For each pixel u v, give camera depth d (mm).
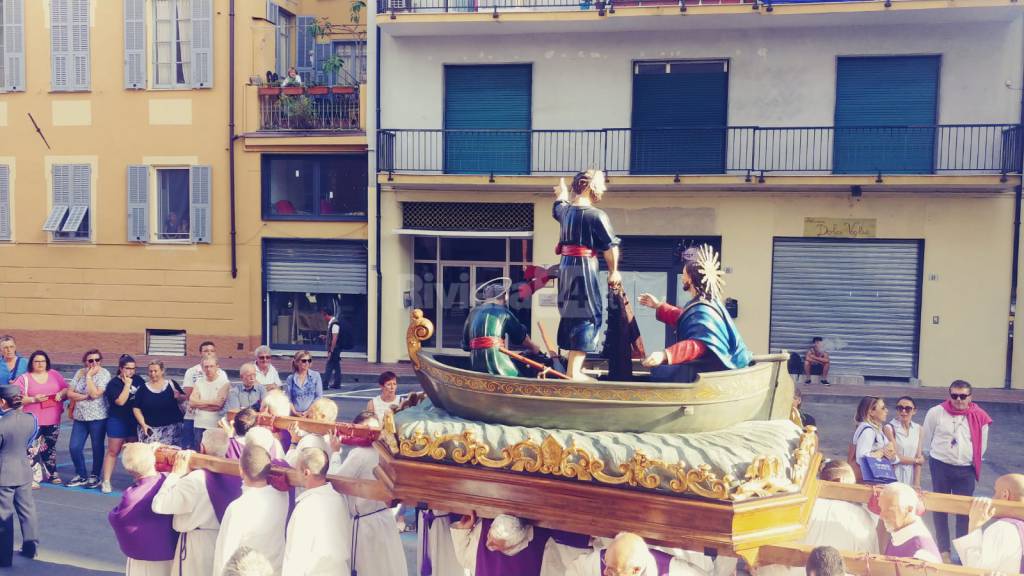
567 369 5012
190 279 22172
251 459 5887
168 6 21891
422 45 20719
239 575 4340
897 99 19141
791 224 19359
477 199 20531
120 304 22500
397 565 6473
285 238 21766
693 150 19844
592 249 5027
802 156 19500
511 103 20625
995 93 18703
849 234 19156
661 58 19891
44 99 22438
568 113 20312
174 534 6461
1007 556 5414
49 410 10891
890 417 16266
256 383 10570
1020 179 18156
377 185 20922
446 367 4887
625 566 3998
